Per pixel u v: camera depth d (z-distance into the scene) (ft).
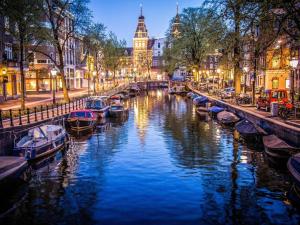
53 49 227.81
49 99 164.25
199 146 88.79
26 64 171.32
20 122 80.79
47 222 45.96
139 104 211.41
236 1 82.07
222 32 115.65
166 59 286.66
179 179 62.34
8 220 46.57
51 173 66.69
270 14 78.07
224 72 229.25
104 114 139.23
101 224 45.19
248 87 208.44
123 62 325.62
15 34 109.40
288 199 52.70
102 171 67.72
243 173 65.36
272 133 86.22
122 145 91.40
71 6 141.49
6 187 54.24
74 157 78.84
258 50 94.79
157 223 45.21
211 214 47.83
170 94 302.25
